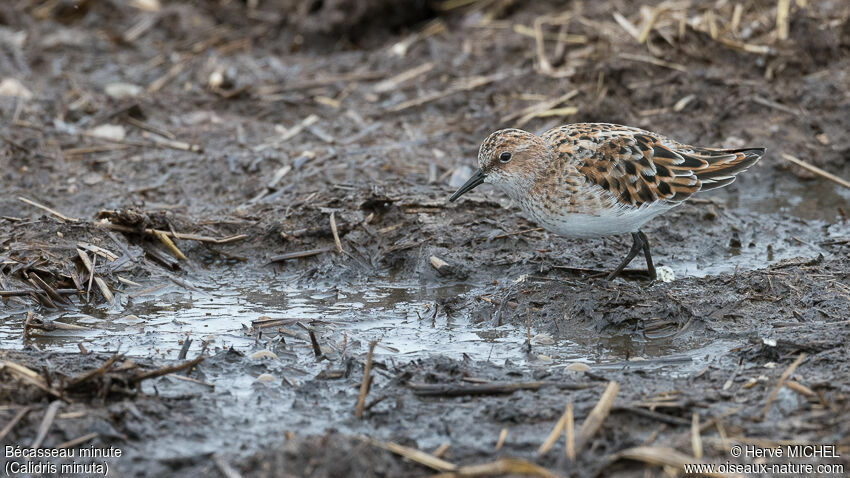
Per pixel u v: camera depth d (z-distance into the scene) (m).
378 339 10.95
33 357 9.88
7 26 21.08
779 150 15.87
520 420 8.71
